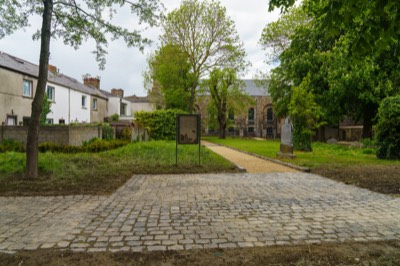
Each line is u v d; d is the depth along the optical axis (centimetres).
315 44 2570
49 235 415
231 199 625
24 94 2194
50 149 1384
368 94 2133
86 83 4138
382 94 2125
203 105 5619
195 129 1129
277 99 3519
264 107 5884
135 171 988
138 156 1279
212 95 4016
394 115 1375
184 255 350
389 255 343
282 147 1500
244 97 4128
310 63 2447
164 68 2881
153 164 1100
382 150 1408
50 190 708
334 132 3688
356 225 456
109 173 914
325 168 1045
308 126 1752
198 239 400
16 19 912
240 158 1473
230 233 423
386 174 906
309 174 960
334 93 2261
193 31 2861
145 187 752
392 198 629
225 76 3800
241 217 499
